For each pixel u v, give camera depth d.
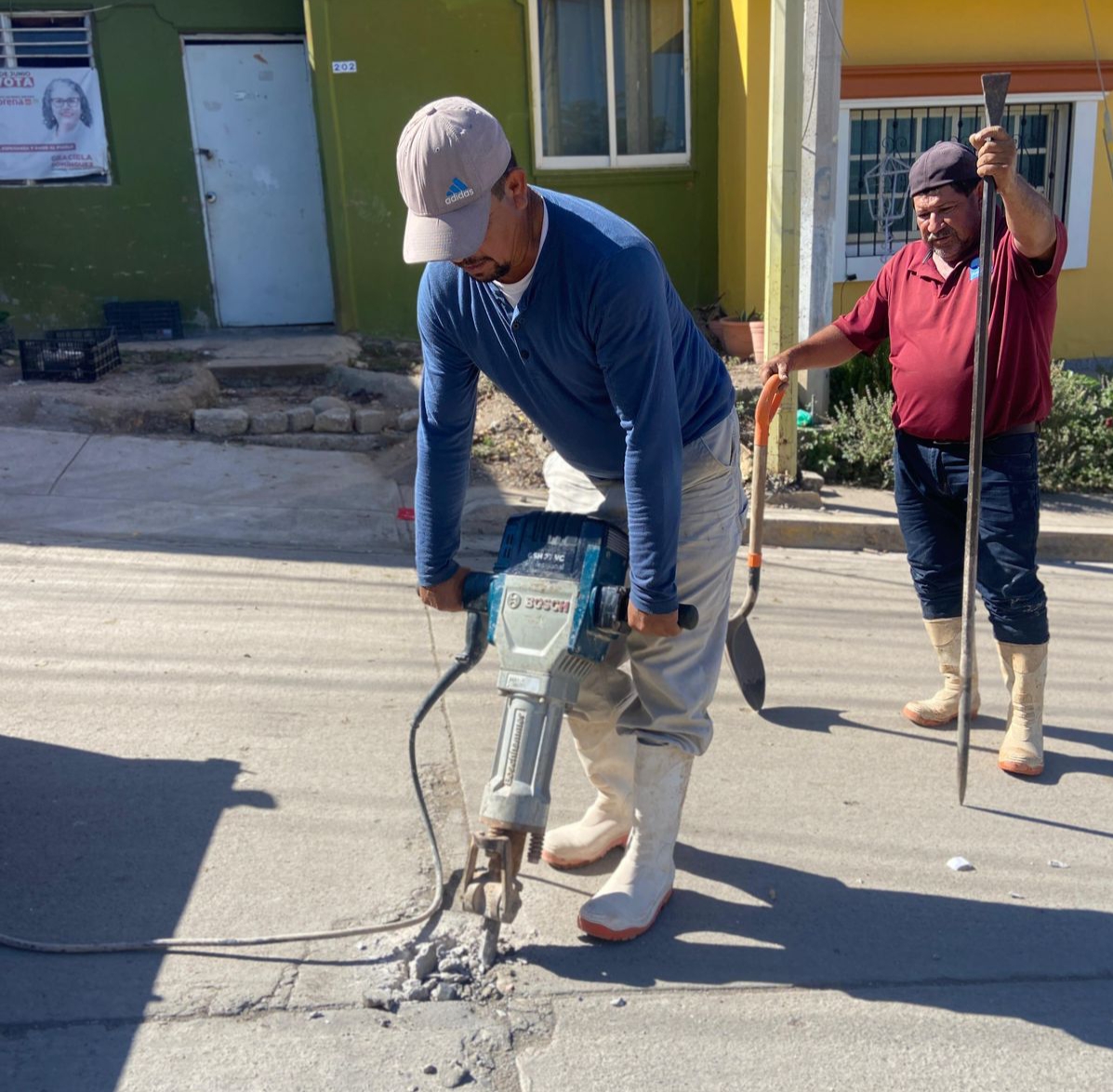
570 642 2.52
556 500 3.10
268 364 8.34
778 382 3.98
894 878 3.20
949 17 9.53
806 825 3.46
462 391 2.72
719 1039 2.54
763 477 4.02
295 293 10.03
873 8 9.38
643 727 2.89
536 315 2.43
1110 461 7.70
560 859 3.16
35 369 7.47
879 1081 2.44
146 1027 2.48
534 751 2.53
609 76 9.76
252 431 7.12
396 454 6.97
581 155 9.89
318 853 3.14
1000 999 2.71
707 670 2.89
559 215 2.38
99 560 5.23
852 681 4.57
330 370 8.38
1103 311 10.36
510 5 9.34
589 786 3.59
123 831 3.20
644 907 2.88
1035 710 3.86
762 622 5.17
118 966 2.66
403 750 3.73
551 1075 2.41
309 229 9.93
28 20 9.16
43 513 5.70
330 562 5.46
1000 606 3.81
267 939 2.75
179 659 4.33
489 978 2.71
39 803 3.32
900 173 9.77
